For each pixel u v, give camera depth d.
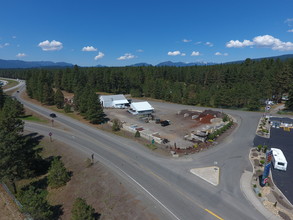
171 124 48.78
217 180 23.20
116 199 20.22
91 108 47.31
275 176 24.62
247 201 19.59
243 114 57.22
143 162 27.94
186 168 26.06
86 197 21.34
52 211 19.83
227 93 67.12
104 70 118.62
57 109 63.16
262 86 70.19
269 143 35.12
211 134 37.50
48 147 35.62
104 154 31.14
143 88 99.25
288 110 60.41
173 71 133.75
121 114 59.44
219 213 17.98
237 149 32.31
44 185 25.50
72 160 30.34
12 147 21.20
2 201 22.03
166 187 21.89
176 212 18.06
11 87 114.94
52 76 119.19
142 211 18.22
